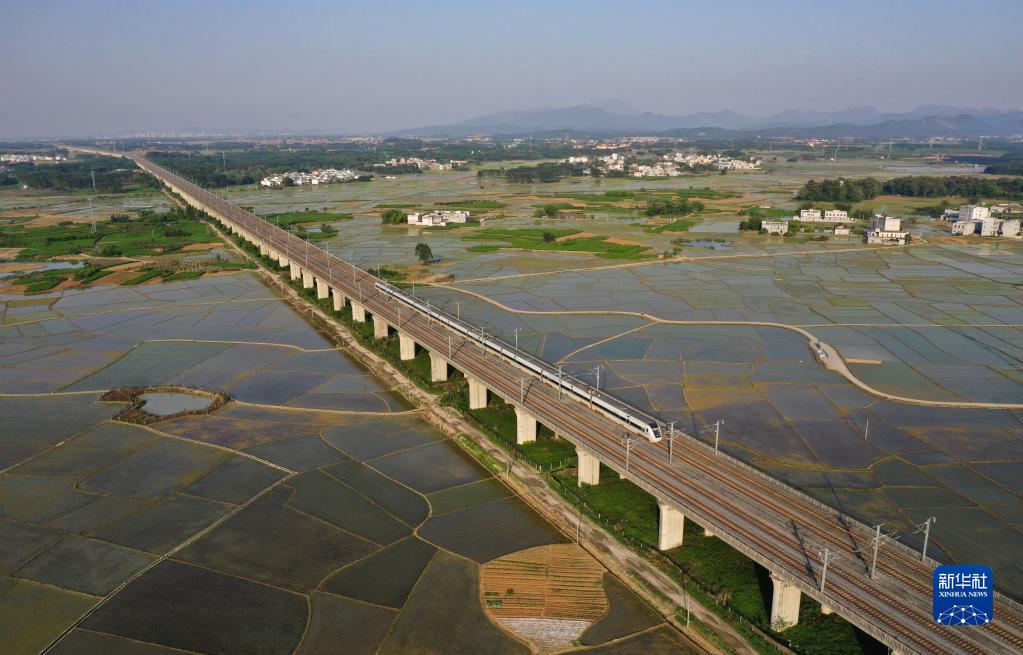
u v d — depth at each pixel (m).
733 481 89.12
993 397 132.25
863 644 70.38
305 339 175.88
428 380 143.62
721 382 140.38
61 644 71.50
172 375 150.12
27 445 116.38
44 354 164.75
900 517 92.25
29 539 89.75
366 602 77.94
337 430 122.62
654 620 75.06
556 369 135.12
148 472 107.25
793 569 70.81
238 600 78.06
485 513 95.88
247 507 97.31
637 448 98.25
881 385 138.62
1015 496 97.69
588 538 89.44
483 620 75.06
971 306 199.25
